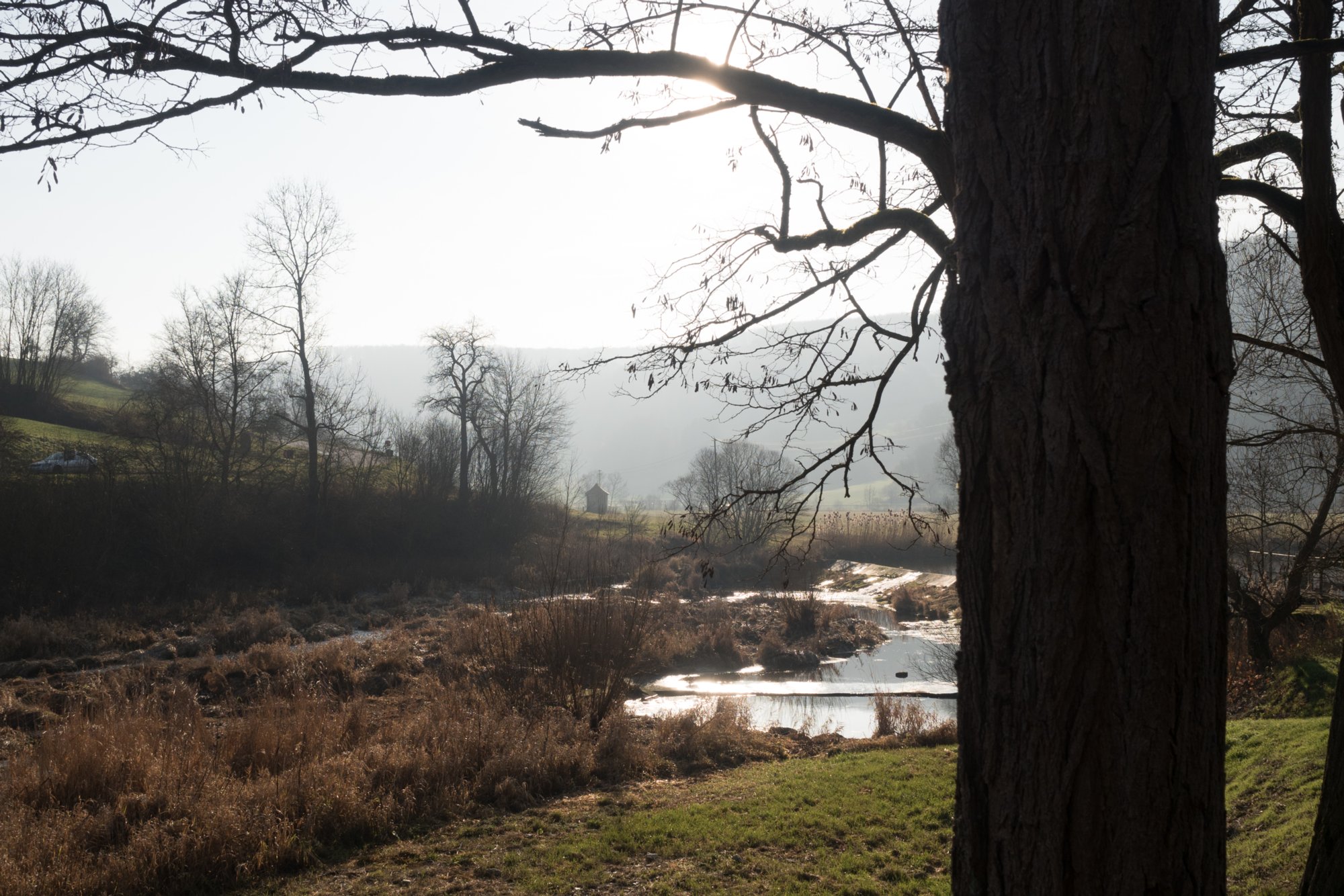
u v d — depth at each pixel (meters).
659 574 33.28
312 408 38.44
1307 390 12.71
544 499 46.56
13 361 52.34
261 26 3.10
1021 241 2.22
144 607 27.78
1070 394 2.12
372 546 39.47
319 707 13.87
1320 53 3.73
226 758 11.54
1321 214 3.76
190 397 35.00
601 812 10.66
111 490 31.66
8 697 16.23
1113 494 2.09
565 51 3.00
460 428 44.25
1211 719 2.13
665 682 22.05
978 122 2.32
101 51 2.87
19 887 7.54
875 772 11.93
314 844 9.22
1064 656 2.12
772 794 11.11
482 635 20.72
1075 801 2.10
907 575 39.91
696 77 3.02
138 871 8.12
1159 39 2.12
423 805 10.53
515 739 12.70
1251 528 15.09
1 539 27.81
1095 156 2.11
